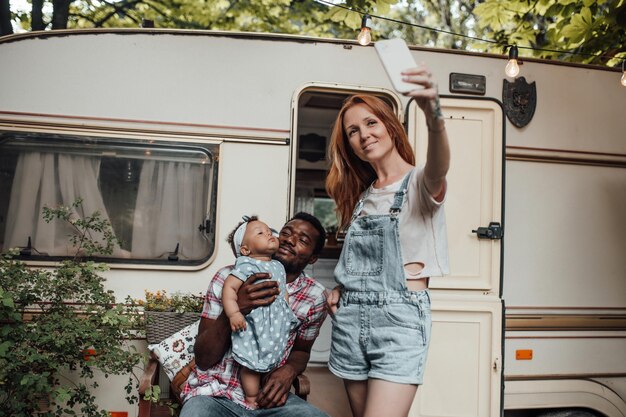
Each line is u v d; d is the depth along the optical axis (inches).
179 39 152.2
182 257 149.6
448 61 165.0
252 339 111.8
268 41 156.1
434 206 90.7
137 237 148.3
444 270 92.5
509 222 167.8
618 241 174.6
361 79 159.8
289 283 126.2
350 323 95.4
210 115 152.3
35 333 129.3
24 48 145.9
